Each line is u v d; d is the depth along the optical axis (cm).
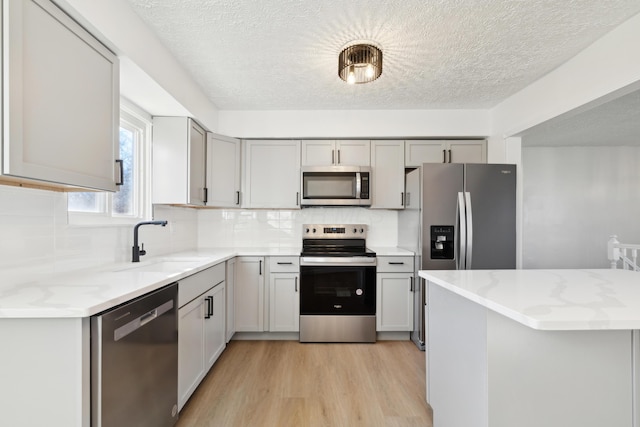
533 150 481
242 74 233
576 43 193
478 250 266
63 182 117
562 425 111
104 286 130
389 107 301
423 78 240
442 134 307
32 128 104
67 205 157
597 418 111
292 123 308
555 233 479
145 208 240
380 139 315
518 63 218
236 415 179
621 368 112
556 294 118
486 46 196
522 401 111
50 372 101
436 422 163
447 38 187
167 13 163
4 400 101
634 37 168
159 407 142
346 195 305
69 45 120
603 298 112
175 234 285
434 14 165
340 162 313
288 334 295
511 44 194
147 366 133
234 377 222
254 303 286
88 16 127
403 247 326
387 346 279
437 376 161
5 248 125
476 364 120
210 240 340
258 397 197
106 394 107
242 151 314
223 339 251
